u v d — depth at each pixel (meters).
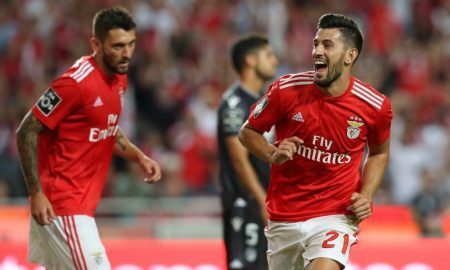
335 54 18.12
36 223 20.47
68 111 19.83
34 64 48.31
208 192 40.66
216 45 49.47
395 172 43.50
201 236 34.28
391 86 50.09
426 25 53.53
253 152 19.19
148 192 38.22
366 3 53.31
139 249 28.44
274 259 19.92
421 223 34.59
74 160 20.11
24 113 43.78
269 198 19.70
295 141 17.89
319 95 18.42
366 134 18.78
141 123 45.16
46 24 49.72
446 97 49.03
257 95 24.16
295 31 51.09
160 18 49.84
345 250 18.62
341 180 18.97
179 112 46.38
